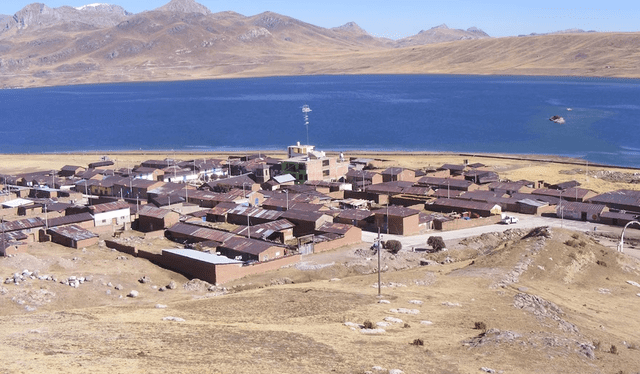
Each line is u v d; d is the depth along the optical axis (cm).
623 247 12175
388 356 5316
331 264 10556
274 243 11081
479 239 12438
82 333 5641
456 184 17000
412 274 9556
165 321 6400
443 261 11094
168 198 15038
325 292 8156
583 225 13875
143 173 18700
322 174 18512
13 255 9725
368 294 8075
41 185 17838
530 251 10494
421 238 12638
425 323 6706
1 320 6391
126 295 8669
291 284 9181
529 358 5556
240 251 10606
